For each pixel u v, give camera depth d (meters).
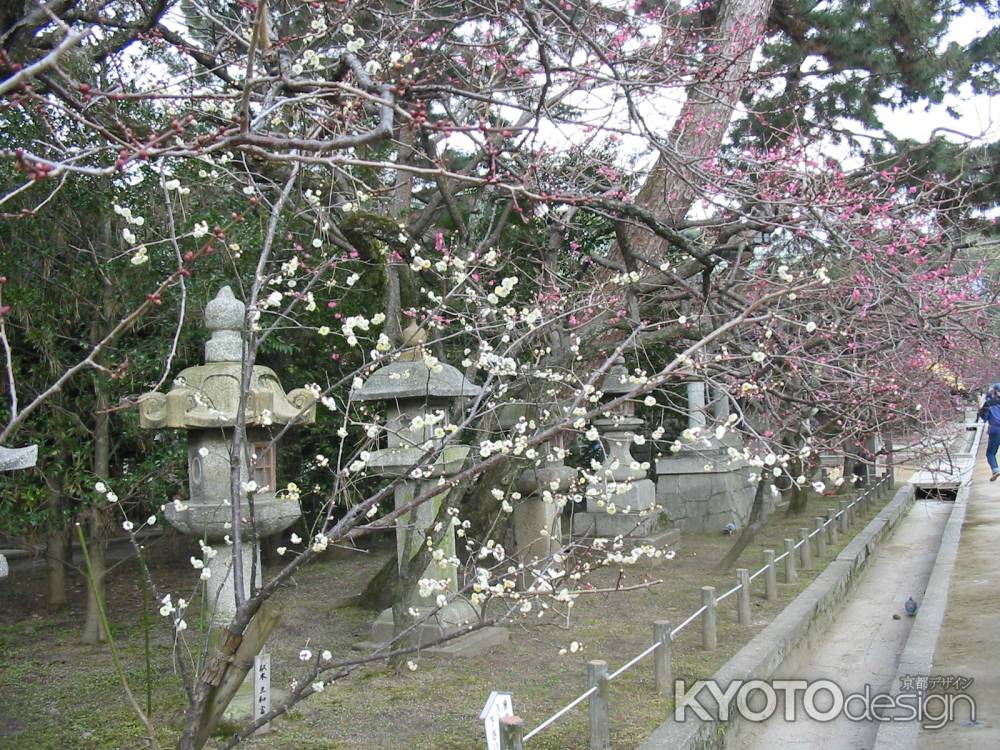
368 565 11.23
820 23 11.88
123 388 7.30
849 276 7.35
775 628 7.25
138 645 7.02
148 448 7.73
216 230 3.64
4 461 3.74
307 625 7.70
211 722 3.30
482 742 4.75
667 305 9.08
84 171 2.65
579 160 8.29
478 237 9.54
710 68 7.79
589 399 4.57
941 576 10.37
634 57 7.25
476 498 7.68
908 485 20.22
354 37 7.48
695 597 8.71
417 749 4.66
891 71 11.90
